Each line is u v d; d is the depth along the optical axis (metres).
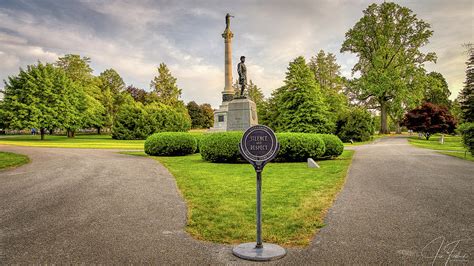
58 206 7.84
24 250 5.07
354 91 55.78
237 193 9.17
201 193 9.20
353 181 11.23
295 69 46.06
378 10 53.84
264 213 7.10
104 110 64.69
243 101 25.69
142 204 8.05
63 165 15.68
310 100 43.09
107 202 8.26
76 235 5.77
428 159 18.69
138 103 59.09
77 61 65.25
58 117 47.12
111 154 22.56
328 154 19.45
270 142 5.20
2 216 6.98
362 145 35.91
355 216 6.92
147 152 21.83
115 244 5.33
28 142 38.06
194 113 105.56
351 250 5.05
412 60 53.50
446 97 74.50
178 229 6.13
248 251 4.95
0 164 15.35
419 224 6.35
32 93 45.47
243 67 26.48
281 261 4.68
